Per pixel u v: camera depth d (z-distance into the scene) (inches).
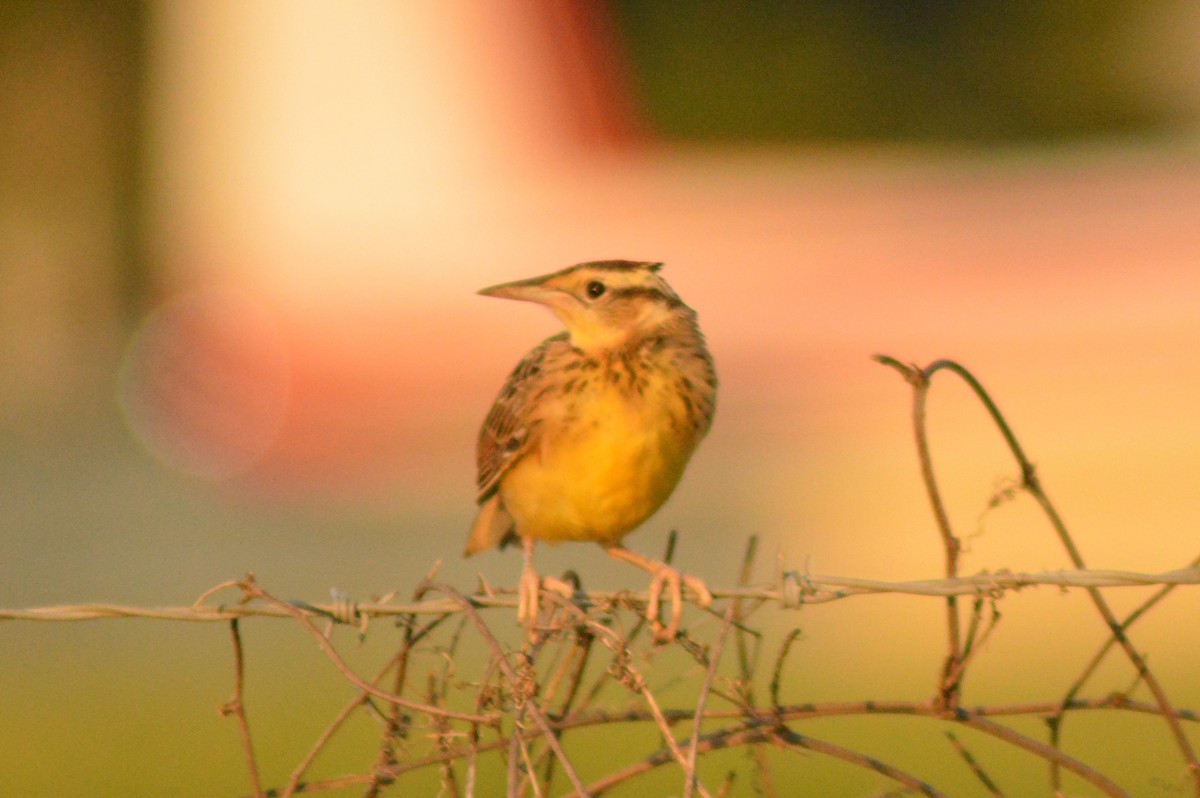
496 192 734.5
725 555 561.9
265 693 430.6
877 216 670.5
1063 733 379.6
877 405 630.5
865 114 924.0
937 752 368.5
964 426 613.6
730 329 652.1
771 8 927.0
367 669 442.9
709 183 738.8
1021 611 483.8
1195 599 485.7
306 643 485.7
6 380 1000.2
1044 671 426.6
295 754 372.8
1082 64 918.4
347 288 698.8
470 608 199.8
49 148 1091.9
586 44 805.2
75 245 1081.4
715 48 896.3
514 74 768.9
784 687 418.6
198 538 631.2
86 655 487.8
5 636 518.9
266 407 680.4
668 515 593.9
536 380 261.0
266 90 761.6
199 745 381.7
